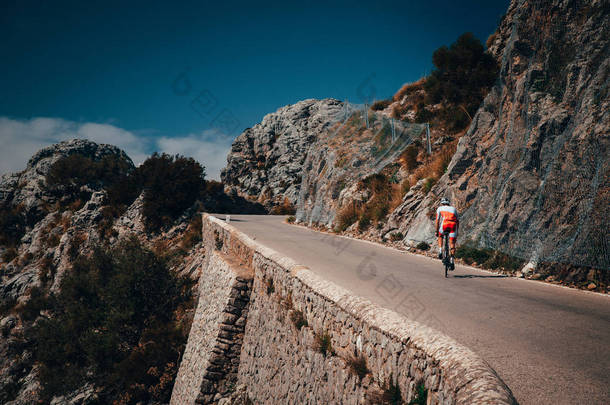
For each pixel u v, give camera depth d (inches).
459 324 206.2
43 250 1979.6
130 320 828.6
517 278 348.8
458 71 924.6
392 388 163.6
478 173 539.5
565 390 128.1
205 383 432.8
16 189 2842.0
